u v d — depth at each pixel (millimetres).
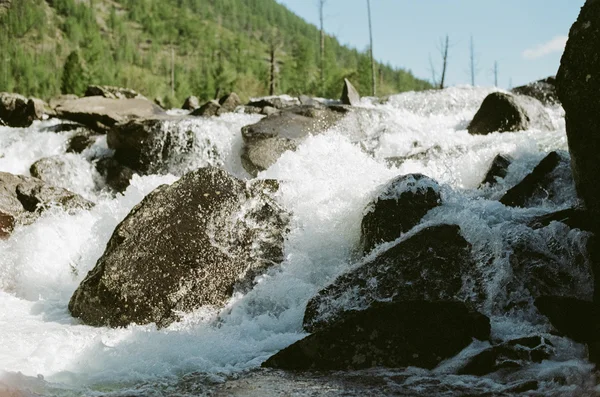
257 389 4324
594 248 5441
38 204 8961
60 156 12367
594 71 5176
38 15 126562
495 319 5285
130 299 6207
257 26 182875
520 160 9086
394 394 4133
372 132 12219
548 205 7184
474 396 4047
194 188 6973
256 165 10727
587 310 4992
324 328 4848
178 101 62531
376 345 4742
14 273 8125
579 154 5461
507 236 5688
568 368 4352
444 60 42125
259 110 17156
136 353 5203
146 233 6617
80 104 14898
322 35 57906
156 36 142250
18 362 4973
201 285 6340
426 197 6660
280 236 6930
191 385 4465
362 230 6844
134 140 12078
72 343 5520
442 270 5434
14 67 99688
